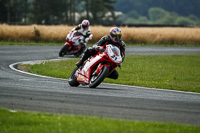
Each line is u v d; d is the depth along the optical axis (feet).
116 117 73.56
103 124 63.93
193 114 80.94
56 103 86.33
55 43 349.61
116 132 58.59
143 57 242.17
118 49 111.75
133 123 65.92
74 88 113.80
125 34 386.11
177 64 218.59
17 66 176.76
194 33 396.78
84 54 115.34
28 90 105.09
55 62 199.62
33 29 360.69
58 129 60.44
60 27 391.86
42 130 59.88
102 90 111.96
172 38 391.45
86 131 59.06
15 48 271.08
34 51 255.50
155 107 86.43
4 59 202.69
